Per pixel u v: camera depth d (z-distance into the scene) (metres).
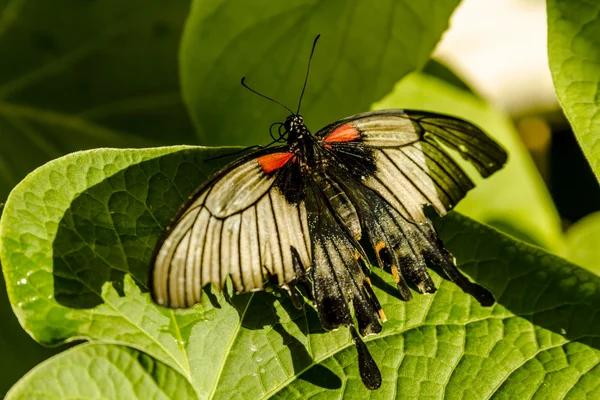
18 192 0.72
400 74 0.80
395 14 0.79
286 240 0.72
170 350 0.72
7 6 0.86
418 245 0.74
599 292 0.73
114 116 0.86
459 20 0.99
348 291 0.73
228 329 0.73
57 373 0.70
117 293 0.72
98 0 0.86
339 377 0.73
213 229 0.70
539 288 0.74
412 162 0.74
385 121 0.74
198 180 0.74
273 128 0.80
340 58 0.80
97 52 0.86
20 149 0.85
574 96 0.72
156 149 0.73
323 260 0.73
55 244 0.72
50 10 0.86
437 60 0.87
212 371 0.73
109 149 0.73
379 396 0.73
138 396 0.71
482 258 0.74
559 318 0.73
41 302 0.71
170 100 0.86
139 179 0.73
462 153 0.74
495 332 0.73
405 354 0.73
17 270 0.71
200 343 0.73
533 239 0.84
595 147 0.71
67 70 0.86
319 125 0.81
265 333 0.73
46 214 0.72
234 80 0.80
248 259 0.71
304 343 0.73
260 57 0.79
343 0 0.78
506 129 0.87
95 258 0.72
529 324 0.73
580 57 0.72
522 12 0.99
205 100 0.80
